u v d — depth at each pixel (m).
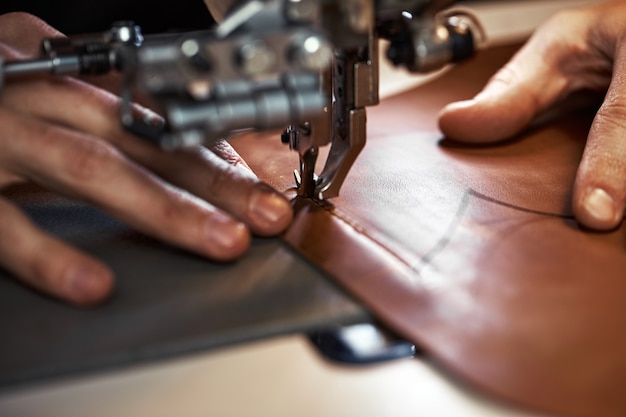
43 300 0.35
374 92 0.40
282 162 0.48
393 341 0.34
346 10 0.34
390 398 0.31
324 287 0.36
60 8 0.61
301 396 0.31
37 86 0.39
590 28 0.52
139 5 0.62
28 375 0.31
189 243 0.37
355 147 0.41
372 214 0.41
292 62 0.31
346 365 0.32
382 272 0.37
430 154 0.48
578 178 0.41
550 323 0.34
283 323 0.34
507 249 0.38
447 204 0.42
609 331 0.33
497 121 0.49
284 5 0.32
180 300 0.35
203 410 0.30
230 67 0.30
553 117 0.53
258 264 0.38
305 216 0.41
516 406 0.30
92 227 0.41
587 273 0.37
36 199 0.43
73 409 0.30
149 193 0.37
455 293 0.35
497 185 0.44
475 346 0.32
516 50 0.65
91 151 0.37
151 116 0.39
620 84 0.45
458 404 0.30
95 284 0.34
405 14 0.37
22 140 0.37
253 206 0.39
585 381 0.31
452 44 0.35
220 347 0.33
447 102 0.57
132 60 0.32
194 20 0.63
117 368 0.32
